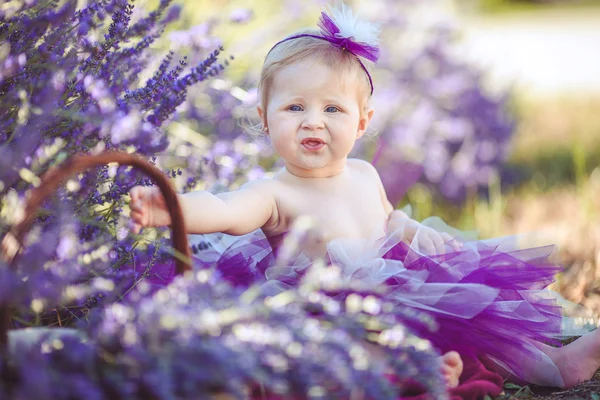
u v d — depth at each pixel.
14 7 1.74
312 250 1.94
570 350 1.85
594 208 3.87
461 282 1.85
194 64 2.64
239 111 2.94
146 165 1.42
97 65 1.90
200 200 1.73
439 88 4.20
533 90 8.02
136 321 1.24
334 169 2.01
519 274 1.96
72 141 1.68
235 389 1.14
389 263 1.83
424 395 1.51
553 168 4.79
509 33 13.00
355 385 1.21
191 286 1.32
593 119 6.39
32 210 1.30
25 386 1.11
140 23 2.04
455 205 4.16
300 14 3.70
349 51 1.97
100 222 1.62
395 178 3.71
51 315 1.71
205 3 3.41
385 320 1.39
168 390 1.10
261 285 1.66
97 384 1.18
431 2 4.43
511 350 1.79
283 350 1.20
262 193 1.91
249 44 3.40
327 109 1.94
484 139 4.18
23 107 1.61
